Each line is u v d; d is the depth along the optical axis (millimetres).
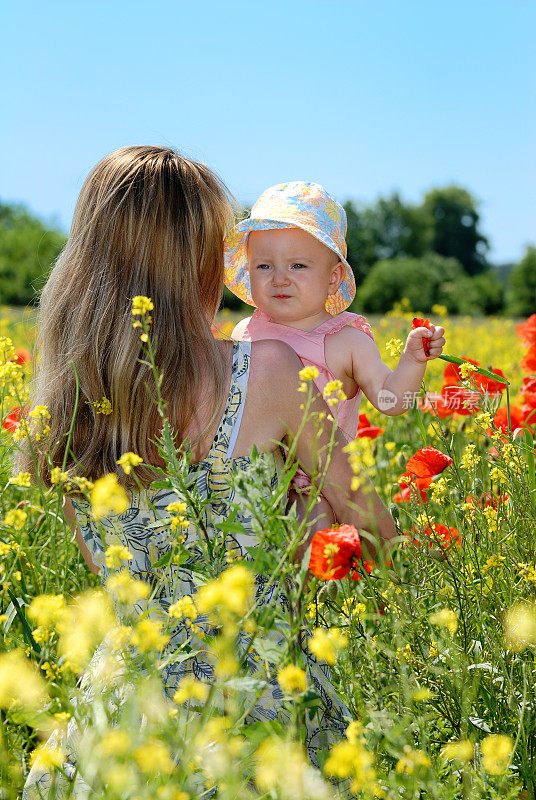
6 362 2109
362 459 1660
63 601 1434
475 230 88000
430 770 1425
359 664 1778
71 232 2029
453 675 1715
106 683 1448
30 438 1999
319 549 1660
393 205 85812
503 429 2521
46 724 1372
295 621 1488
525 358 3816
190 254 1938
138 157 2000
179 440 1866
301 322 2561
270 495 1522
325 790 1328
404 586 1949
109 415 1873
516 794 1455
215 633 1774
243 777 1448
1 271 45688
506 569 2027
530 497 2182
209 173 2064
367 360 2477
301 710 1440
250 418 1906
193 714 1657
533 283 67688
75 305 1947
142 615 1489
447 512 2379
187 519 1682
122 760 1217
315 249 2516
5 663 1294
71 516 2248
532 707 1704
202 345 1898
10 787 1482
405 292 63312
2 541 2062
